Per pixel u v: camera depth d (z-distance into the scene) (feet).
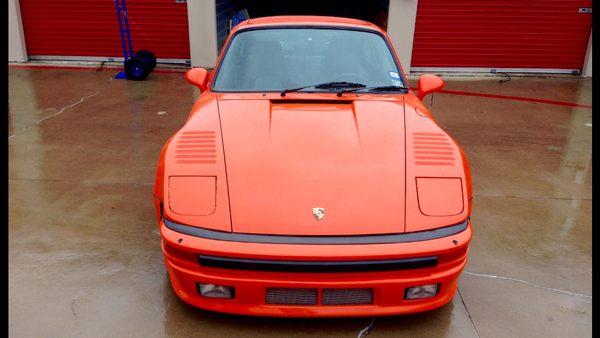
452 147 8.65
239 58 11.24
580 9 30.14
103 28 30.71
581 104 24.71
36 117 20.17
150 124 19.58
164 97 23.91
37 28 30.91
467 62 31.35
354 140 8.61
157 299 8.88
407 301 7.65
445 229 7.44
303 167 7.94
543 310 8.87
